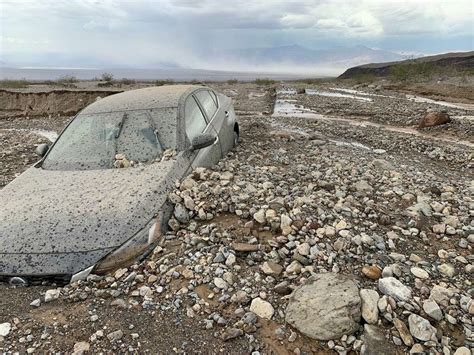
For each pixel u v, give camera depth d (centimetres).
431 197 576
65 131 603
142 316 342
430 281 369
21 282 393
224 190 514
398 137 1068
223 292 366
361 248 415
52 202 447
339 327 307
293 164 733
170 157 527
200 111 651
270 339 313
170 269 398
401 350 295
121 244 403
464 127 1182
